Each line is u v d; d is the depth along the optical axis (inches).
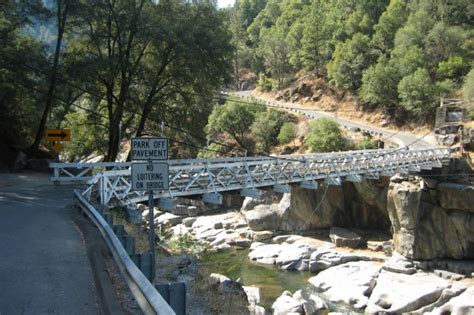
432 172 1378.0
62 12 1165.7
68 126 1481.3
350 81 2728.8
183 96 1183.6
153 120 1199.6
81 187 789.9
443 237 1198.9
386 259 1170.0
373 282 979.3
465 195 1176.2
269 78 3612.2
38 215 526.3
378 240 1328.7
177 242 847.7
